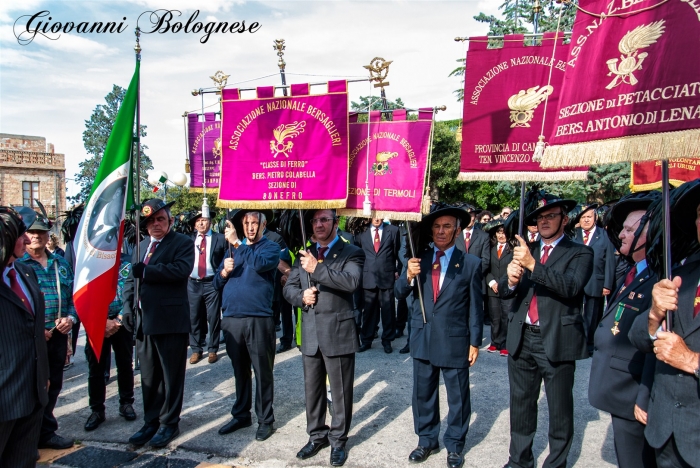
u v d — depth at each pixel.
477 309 4.05
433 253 4.22
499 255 6.86
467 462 3.97
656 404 2.45
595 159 2.49
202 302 7.05
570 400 3.55
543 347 3.54
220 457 4.19
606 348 3.08
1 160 31.77
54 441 4.41
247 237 4.80
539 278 3.40
